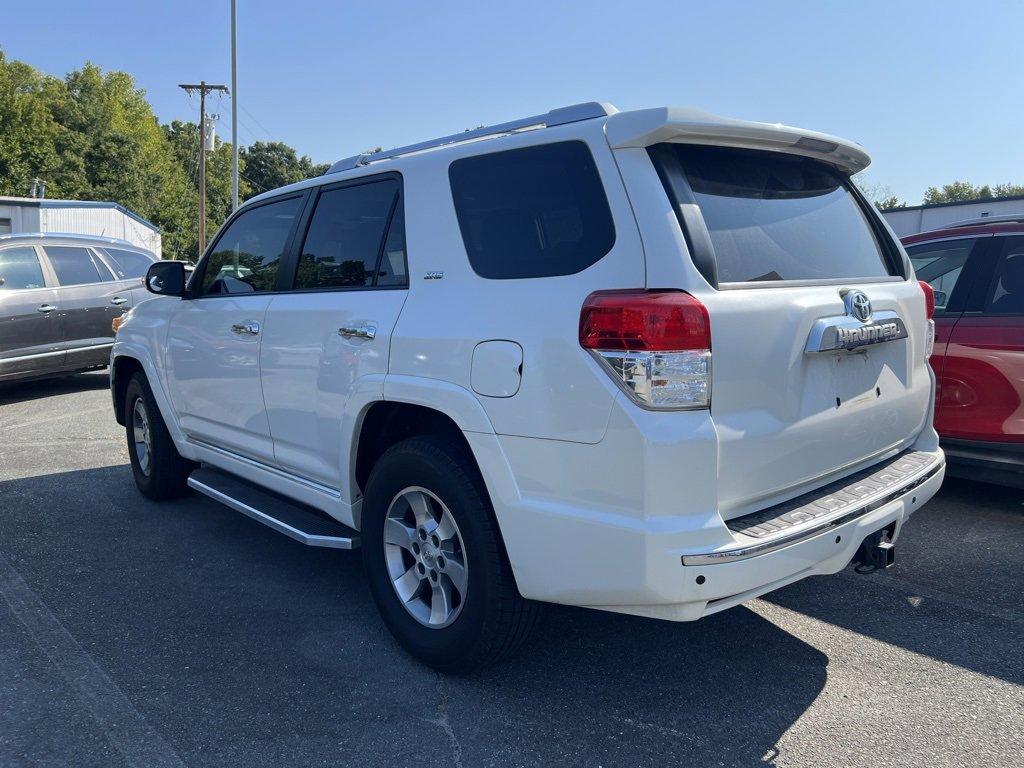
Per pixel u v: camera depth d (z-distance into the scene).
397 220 3.27
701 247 2.43
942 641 3.34
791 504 2.68
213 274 4.52
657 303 2.30
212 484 4.39
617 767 2.52
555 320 2.52
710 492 2.33
